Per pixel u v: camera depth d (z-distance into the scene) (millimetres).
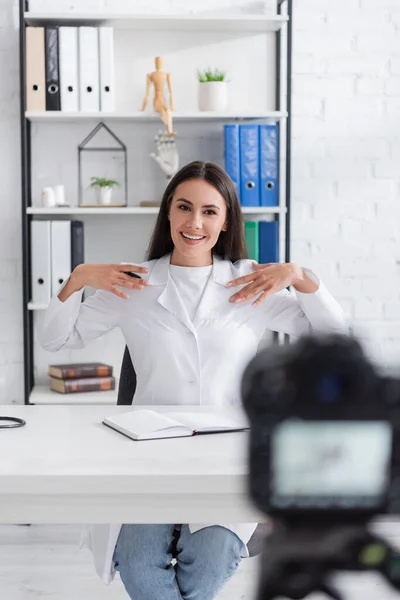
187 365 2145
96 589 2797
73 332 2266
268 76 3689
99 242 3715
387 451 331
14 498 1467
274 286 2168
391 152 3744
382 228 3770
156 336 2158
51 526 3422
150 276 2223
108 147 3664
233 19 3436
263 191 3434
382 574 346
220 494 1464
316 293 2215
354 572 348
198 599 1858
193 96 3662
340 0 3688
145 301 2205
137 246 3727
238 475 1455
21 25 3377
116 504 1470
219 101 3480
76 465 1522
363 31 3703
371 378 331
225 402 2162
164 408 2070
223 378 2154
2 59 3594
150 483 1453
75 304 2209
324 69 3703
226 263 2270
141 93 3637
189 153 3703
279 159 3543
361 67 3713
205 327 2162
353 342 335
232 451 1639
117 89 3625
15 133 3629
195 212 2180
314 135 3721
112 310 2230
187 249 2188
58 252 3412
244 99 3686
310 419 330
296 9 3678
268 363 336
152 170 3688
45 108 3393
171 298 2184
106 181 3498
